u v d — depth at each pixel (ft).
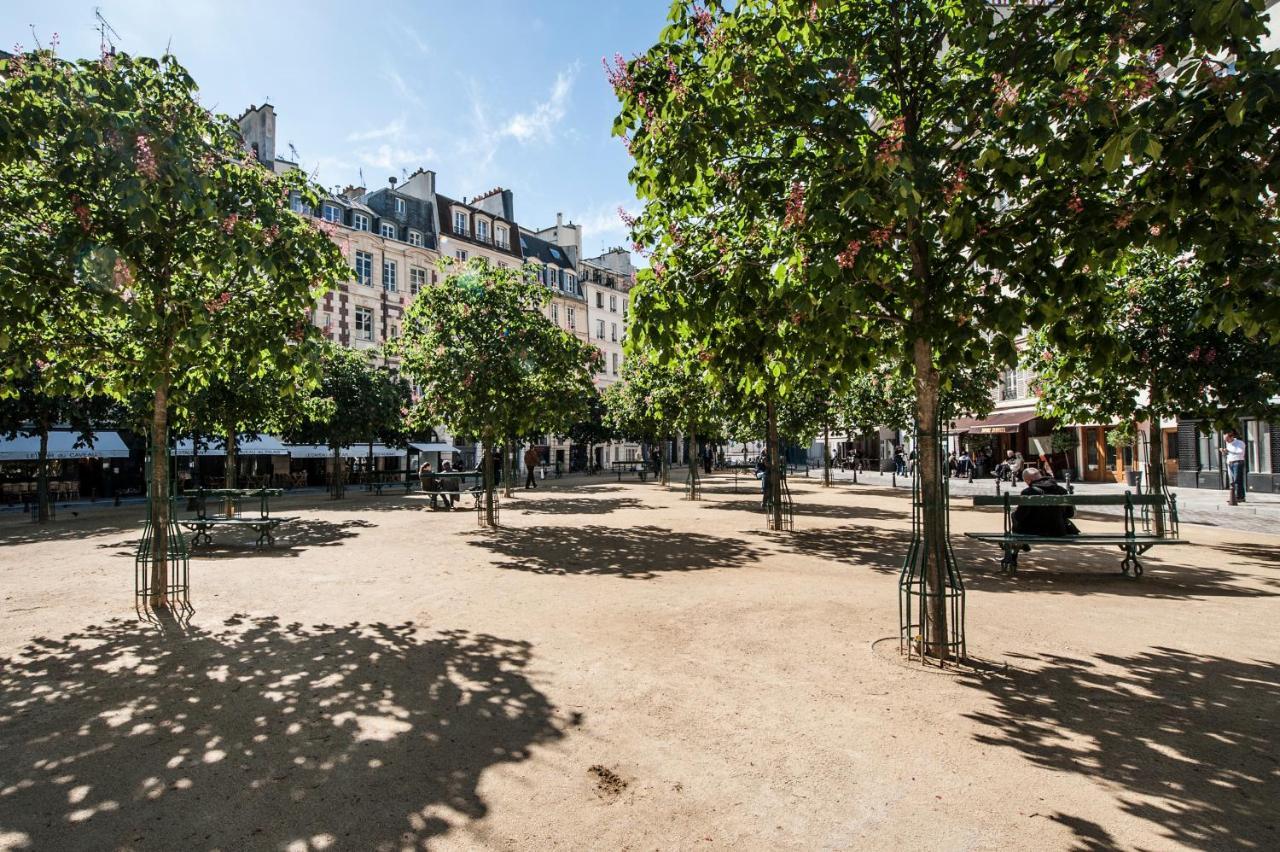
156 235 20.42
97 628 20.63
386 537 42.50
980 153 14.89
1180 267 29.94
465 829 9.71
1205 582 26.84
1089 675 15.96
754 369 19.13
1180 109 11.48
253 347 23.43
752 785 10.95
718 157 16.35
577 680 15.81
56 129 18.49
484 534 43.68
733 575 28.66
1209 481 75.56
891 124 16.99
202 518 38.63
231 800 10.54
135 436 97.76
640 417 101.76
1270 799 10.43
